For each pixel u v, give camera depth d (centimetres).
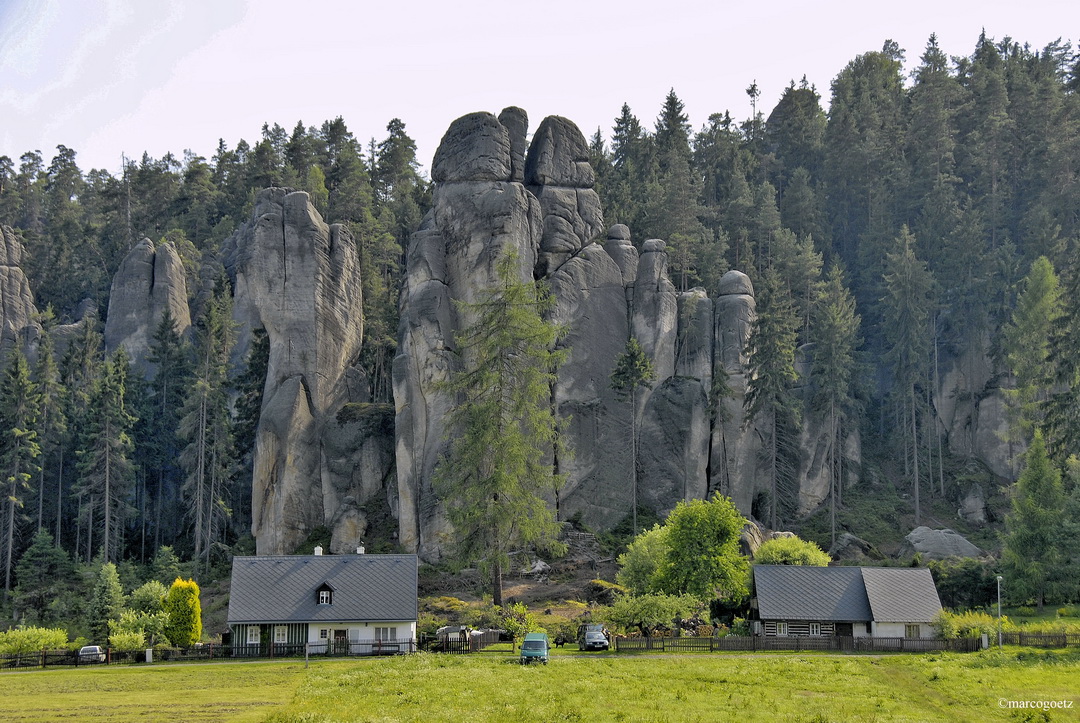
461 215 10038
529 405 7638
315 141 15612
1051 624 6794
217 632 8025
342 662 6000
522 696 4834
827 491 10300
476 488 7325
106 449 10038
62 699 4891
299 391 10025
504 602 8131
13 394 10162
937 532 9238
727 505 7481
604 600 7975
